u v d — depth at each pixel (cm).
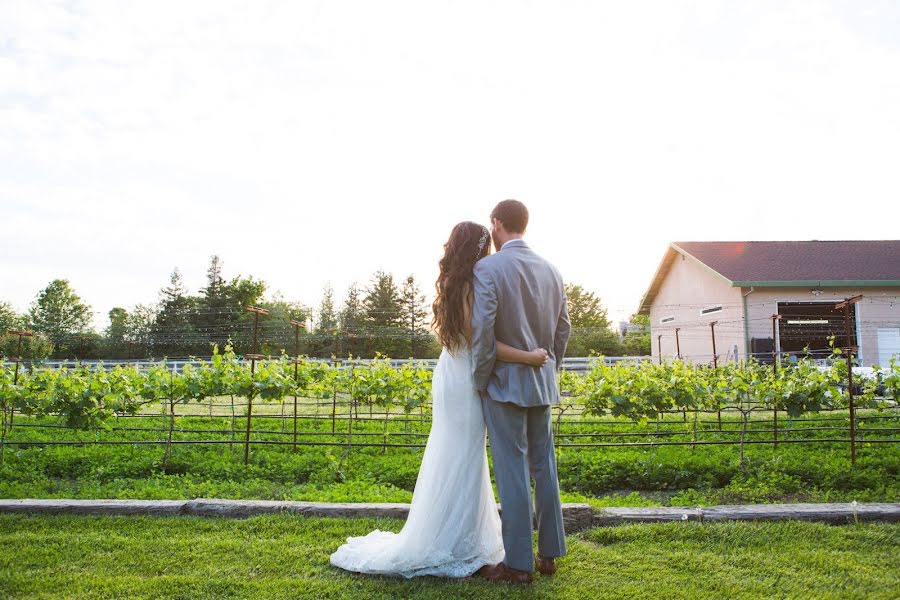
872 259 1800
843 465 579
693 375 738
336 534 356
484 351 279
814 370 643
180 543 335
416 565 293
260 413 1142
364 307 4325
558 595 270
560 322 317
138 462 628
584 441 796
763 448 692
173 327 3506
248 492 504
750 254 1881
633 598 265
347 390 703
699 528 350
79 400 654
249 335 3031
